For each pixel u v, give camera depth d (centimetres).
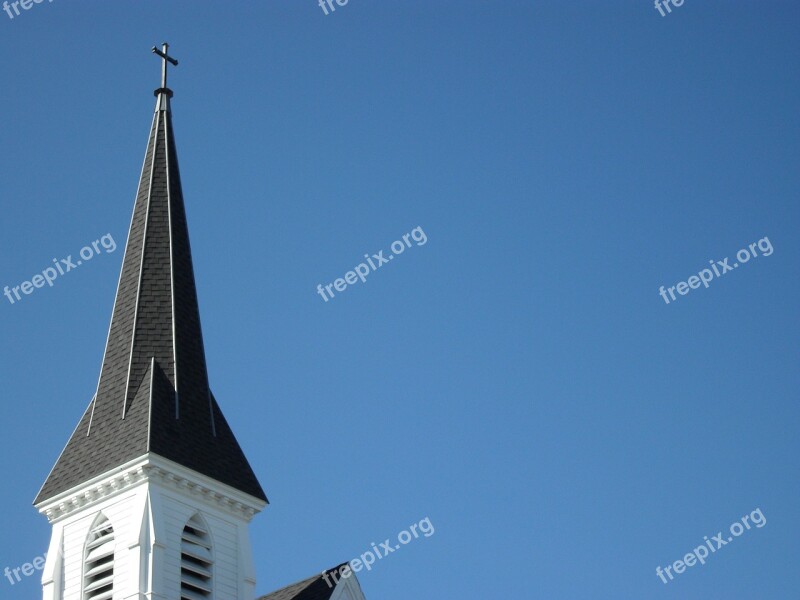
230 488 8606
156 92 9875
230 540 8581
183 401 8706
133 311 8988
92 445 8600
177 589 8162
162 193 9475
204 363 8994
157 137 9712
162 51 9944
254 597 8519
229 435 8875
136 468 8281
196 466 8469
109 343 9000
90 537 8381
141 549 8094
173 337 8900
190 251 9369
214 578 8381
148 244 9250
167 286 9100
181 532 8325
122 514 8300
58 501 8512
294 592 8500
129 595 8006
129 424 8519
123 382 8756
